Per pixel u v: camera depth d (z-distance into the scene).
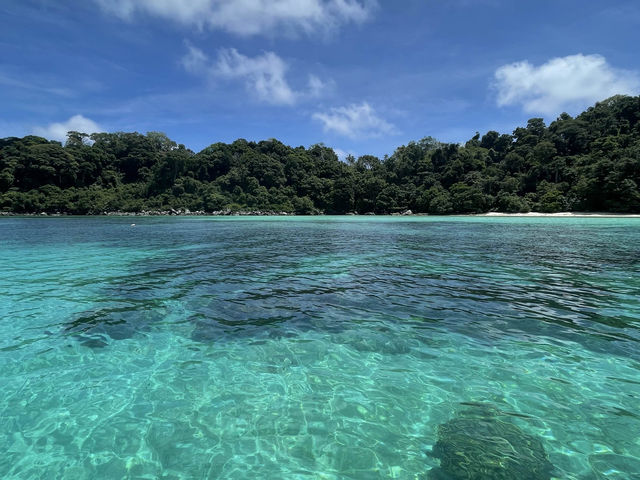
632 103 81.69
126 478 3.37
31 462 3.56
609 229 31.47
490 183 73.31
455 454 3.63
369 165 120.94
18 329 7.06
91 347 6.29
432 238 24.77
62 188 92.31
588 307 8.33
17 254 17.12
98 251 18.33
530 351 6.04
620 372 5.29
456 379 5.18
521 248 18.80
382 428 4.12
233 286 10.62
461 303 8.77
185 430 4.09
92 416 4.33
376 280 11.40
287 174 105.69
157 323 7.46
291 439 3.94
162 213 88.31
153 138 127.69
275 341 6.57
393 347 6.29
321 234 29.06
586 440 3.83
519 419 4.22
